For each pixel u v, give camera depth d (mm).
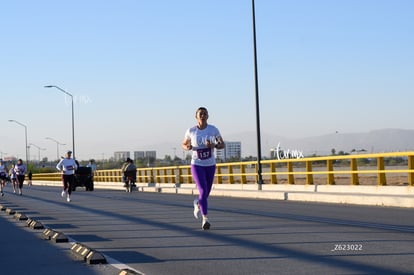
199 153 13547
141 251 10891
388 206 19969
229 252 10422
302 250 10344
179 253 10508
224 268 8938
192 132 13469
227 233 13117
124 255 10469
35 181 85438
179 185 41781
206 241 11922
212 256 10062
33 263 10000
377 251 9977
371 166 54156
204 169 13680
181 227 14695
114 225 15820
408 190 21750
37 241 12938
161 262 9648
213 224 15117
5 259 10508
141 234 13523
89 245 11852
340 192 24922
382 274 8086
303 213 17891
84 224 16375
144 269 9039
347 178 45656
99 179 62938
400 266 8609
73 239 12945
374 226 13672
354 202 21531
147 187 43281
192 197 31438
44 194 40062
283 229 13547
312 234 12438
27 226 16375
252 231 13344
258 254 10094
